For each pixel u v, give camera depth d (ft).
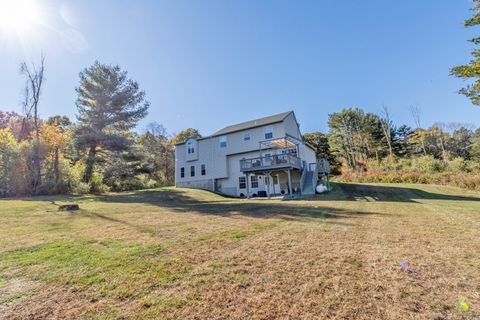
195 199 50.78
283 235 17.17
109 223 21.79
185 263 12.17
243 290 9.54
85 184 59.88
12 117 92.48
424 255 12.91
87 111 67.46
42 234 17.67
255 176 68.49
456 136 129.90
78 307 8.38
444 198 43.62
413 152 126.93
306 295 9.12
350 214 25.93
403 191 54.34
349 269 11.30
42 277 10.58
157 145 130.62
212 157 75.56
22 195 50.24
